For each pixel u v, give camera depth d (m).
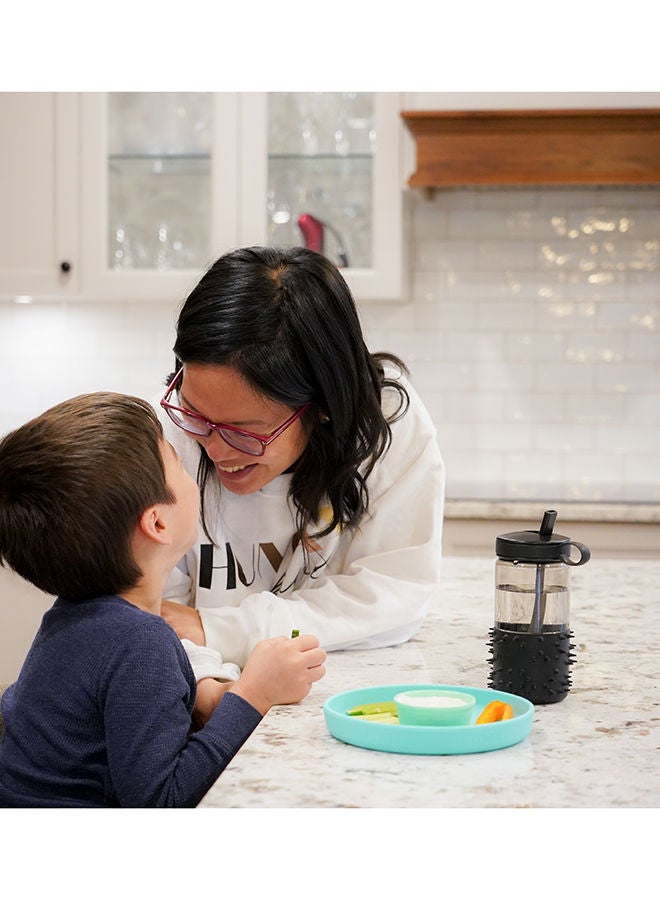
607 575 1.92
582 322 3.57
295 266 1.31
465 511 2.94
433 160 3.07
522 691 1.08
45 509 1.08
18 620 2.41
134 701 1.01
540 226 3.56
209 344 1.22
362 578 1.43
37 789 1.05
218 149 3.29
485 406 3.61
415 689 1.09
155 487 1.13
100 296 3.34
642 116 2.98
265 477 1.35
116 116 3.35
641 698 1.11
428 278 3.61
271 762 0.90
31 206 3.33
